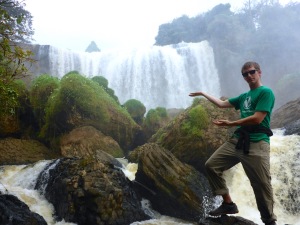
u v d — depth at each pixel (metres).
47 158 12.03
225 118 10.05
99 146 12.27
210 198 8.20
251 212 8.41
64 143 11.99
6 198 6.61
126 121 14.07
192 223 7.82
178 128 10.06
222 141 9.48
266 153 3.68
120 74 27.56
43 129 13.17
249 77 3.85
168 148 10.07
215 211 4.07
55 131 12.91
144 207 8.36
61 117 12.75
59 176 7.98
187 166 9.11
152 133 14.90
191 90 28.72
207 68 30.08
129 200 7.70
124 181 8.05
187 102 28.17
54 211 7.68
